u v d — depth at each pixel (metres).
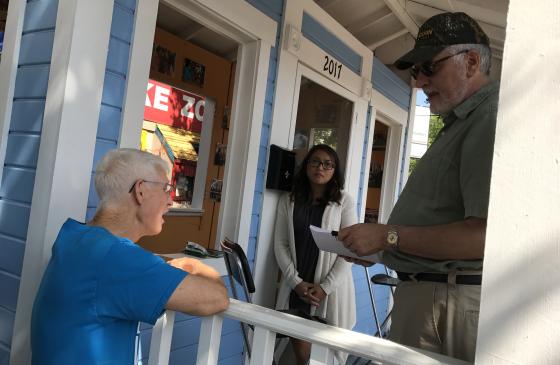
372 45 4.37
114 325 1.19
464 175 1.23
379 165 5.28
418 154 18.98
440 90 1.42
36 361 1.22
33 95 1.83
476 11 3.38
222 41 3.45
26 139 1.83
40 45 1.82
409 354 0.94
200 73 3.38
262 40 2.71
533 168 0.76
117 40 1.91
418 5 3.89
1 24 2.36
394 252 1.44
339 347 1.00
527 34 0.77
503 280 0.78
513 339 0.76
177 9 2.31
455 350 1.30
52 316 1.19
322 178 2.87
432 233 1.24
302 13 3.05
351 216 3.03
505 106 0.79
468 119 1.33
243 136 2.75
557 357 0.72
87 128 1.79
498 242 0.79
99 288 1.15
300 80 3.13
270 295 3.06
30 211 1.78
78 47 1.73
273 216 3.02
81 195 1.80
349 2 3.75
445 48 1.37
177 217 3.38
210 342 1.18
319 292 2.82
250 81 2.74
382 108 4.52
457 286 1.30
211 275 1.37
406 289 1.43
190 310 1.14
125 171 1.34
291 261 2.89
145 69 2.01
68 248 1.24
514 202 0.77
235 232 2.74
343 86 3.66
